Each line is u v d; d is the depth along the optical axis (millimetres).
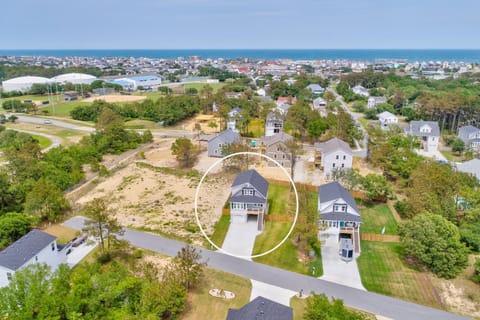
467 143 88750
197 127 104250
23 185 54594
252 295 35875
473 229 44031
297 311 33438
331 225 46188
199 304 34312
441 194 50812
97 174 71250
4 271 32375
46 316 26281
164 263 40594
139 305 29859
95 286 29781
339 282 38281
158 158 81812
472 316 33281
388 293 36531
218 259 42094
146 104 131250
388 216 53438
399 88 170250
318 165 75000
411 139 87125
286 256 42969
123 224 50281
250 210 50812
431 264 39688
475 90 163000
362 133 98625
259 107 130000
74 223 50594
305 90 167500
